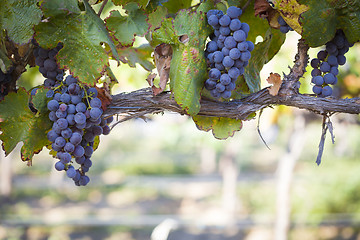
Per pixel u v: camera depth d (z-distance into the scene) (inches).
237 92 52.3
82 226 343.6
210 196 446.3
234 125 50.9
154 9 49.9
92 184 506.3
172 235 321.1
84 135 48.4
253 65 52.9
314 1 47.9
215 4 48.5
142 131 863.7
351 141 414.3
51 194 455.8
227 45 47.3
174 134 451.5
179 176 566.9
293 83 49.8
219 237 314.7
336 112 50.3
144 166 614.2
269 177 518.9
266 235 304.5
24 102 48.0
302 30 48.1
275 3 48.4
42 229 333.7
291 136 245.6
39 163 605.3
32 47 51.4
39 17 46.4
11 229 324.8
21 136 48.3
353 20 48.4
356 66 121.0
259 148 773.3
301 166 520.7
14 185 471.5
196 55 47.8
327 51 50.0
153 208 401.7
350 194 342.6
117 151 746.2
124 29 48.3
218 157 612.4
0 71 51.6
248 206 380.2
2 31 48.9
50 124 48.5
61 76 48.6
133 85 128.0
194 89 47.9
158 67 49.4
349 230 307.4
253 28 53.0
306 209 331.0
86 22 47.0
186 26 47.7
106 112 49.4
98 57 47.0
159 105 49.9
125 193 481.1
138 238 324.8
